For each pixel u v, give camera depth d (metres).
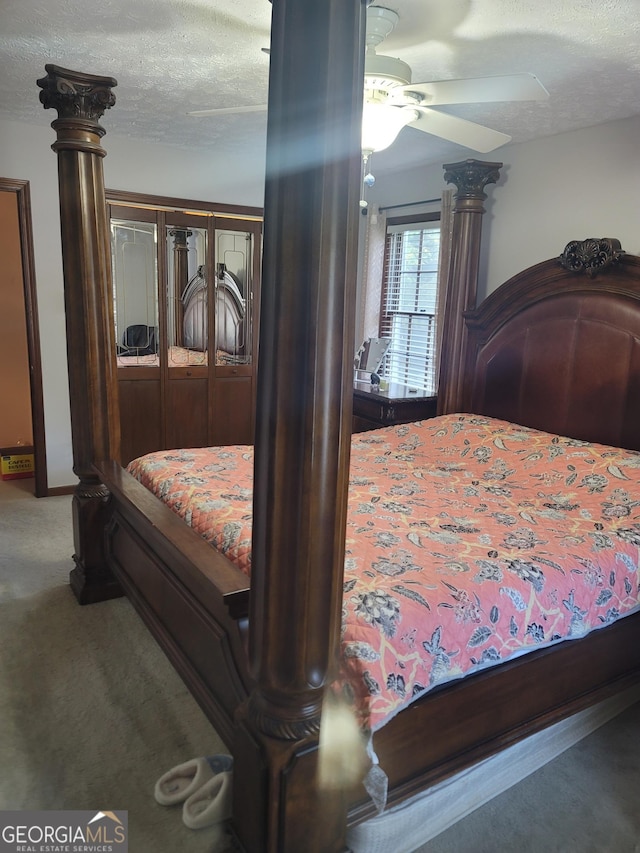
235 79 2.77
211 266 4.63
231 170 4.59
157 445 4.68
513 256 3.66
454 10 1.95
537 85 1.83
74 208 2.64
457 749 1.73
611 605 1.98
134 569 2.70
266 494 1.29
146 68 2.66
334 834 1.51
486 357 3.62
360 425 4.27
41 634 2.68
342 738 1.46
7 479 4.82
